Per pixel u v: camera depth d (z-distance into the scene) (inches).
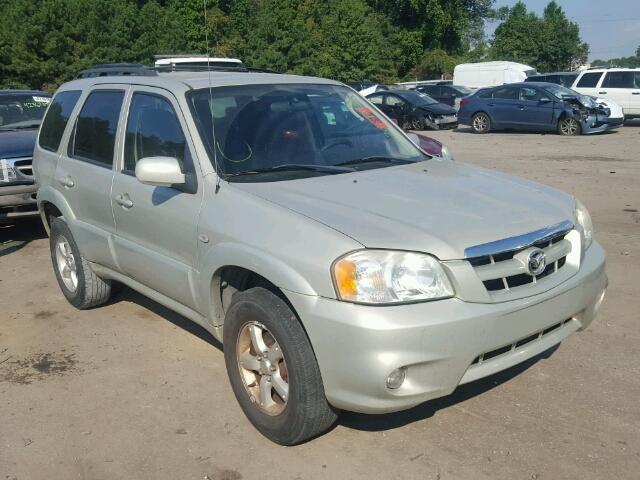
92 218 193.8
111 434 144.3
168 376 170.1
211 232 142.7
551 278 133.2
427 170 164.1
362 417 146.2
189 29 1567.4
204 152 152.3
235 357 142.6
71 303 219.8
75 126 206.1
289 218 129.3
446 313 116.9
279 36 1732.3
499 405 148.8
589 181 424.5
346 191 142.2
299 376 124.6
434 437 137.6
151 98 173.8
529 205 141.8
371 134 181.0
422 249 119.4
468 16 2827.3
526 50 3196.4
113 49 1449.3
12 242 313.6
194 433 143.6
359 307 115.9
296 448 135.9
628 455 129.3
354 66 1947.6
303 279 121.4
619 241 277.6
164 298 172.9
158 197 160.6
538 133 781.9
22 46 1386.6
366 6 2293.3
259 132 161.9
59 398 161.0
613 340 180.2
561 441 134.6
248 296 134.0
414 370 117.4
